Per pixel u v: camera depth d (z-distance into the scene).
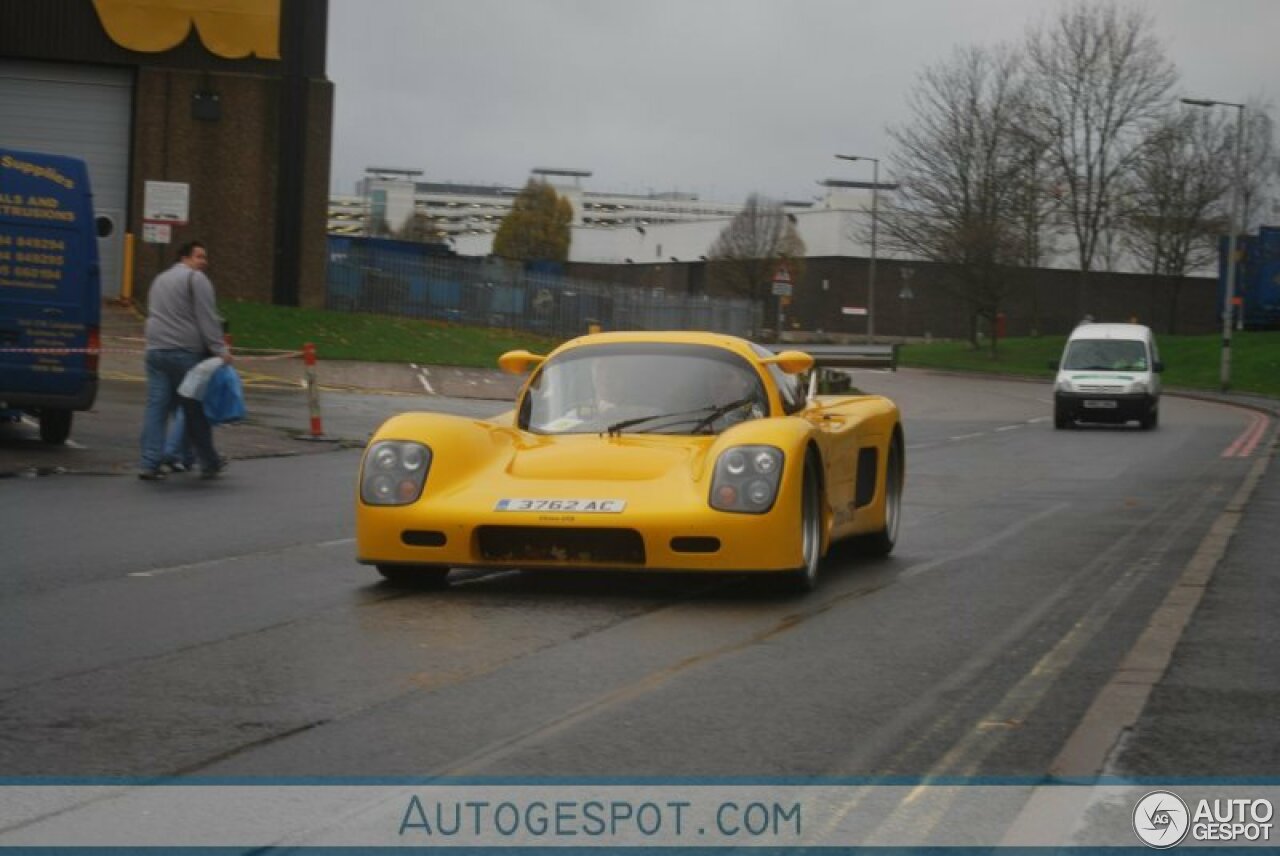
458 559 8.46
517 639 7.45
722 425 9.30
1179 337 70.25
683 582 9.30
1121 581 9.73
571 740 5.61
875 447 10.66
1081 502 15.38
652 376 9.59
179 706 6.05
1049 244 80.12
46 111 38.97
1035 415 38.19
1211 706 6.22
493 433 9.18
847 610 8.46
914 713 6.09
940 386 53.81
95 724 5.77
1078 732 5.79
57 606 8.26
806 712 6.08
